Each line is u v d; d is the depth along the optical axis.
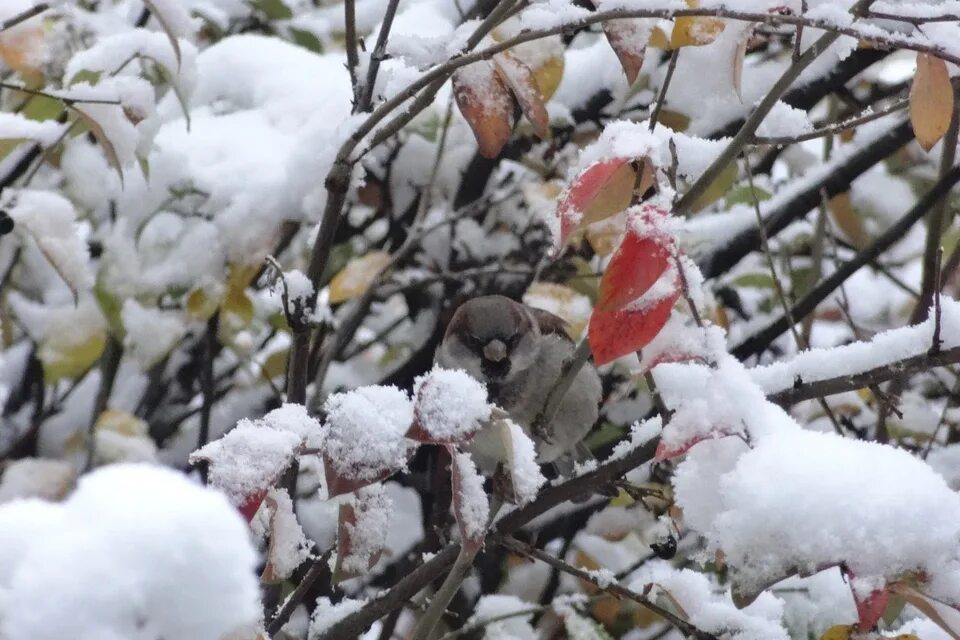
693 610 2.52
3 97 4.10
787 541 1.76
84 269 2.91
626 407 4.38
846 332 4.98
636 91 4.18
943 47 2.30
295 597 2.51
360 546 2.16
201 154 3.85
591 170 2.10
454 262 4.49
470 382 1.93
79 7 4.16
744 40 2.62
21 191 2.99
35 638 1.04
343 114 3.90
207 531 1.12
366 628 2.75
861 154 4.07
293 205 3.76
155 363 3.87
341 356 4.59
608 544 3.86
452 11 4.29
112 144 2.83
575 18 2.48
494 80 2.64
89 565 1.07
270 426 1.97
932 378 4.40
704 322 2.00
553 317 4.13
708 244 4.07
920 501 1.74
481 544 2.07
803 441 1.85
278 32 4.56
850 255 5.11
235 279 3.68
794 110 2.84
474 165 4.38
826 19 2.25
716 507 1.95
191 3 4.43
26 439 4.12
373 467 1.94
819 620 2.74
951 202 4.35
